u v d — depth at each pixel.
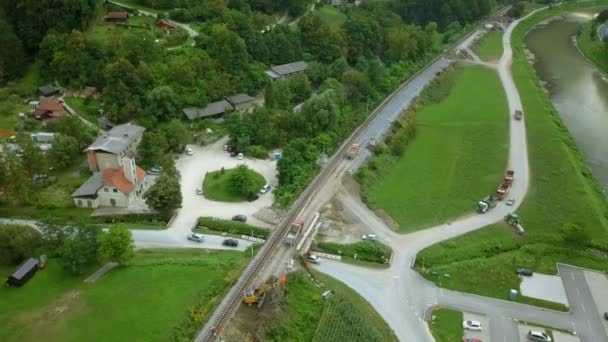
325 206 129.88
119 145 135.25
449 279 108.69
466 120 190.50
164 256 106.06
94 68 178.12
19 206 121.75
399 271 110.38
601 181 156.12
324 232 120.44
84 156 145.00
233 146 154.00
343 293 101.06
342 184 140.12
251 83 192.12
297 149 145.88
